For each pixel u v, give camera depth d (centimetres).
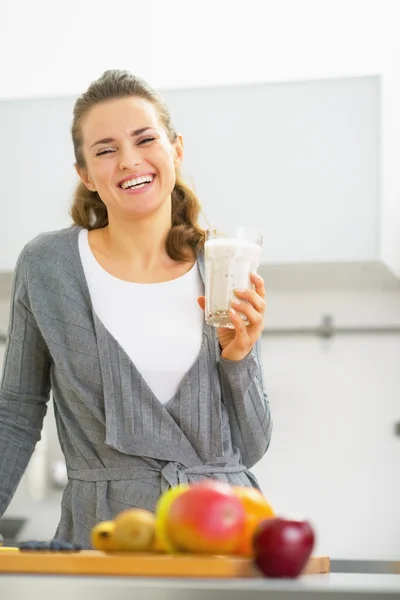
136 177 173
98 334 172
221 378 174
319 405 333
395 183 324
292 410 334
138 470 167
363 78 300
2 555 101
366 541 325
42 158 318
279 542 100
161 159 174
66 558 100
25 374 182
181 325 177
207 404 172
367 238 297
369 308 334
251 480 182
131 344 174
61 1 351
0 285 334
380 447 329
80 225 191
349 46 332
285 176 303
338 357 334
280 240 301
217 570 96
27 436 182
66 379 173
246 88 306
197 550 102
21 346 182
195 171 307
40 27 351
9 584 88
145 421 169
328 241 299
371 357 332
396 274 317
